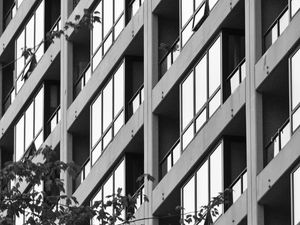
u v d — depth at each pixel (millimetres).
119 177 66000
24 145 75000
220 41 60469
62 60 71500
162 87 63531
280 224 57156
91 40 69562
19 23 76562
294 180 55750
